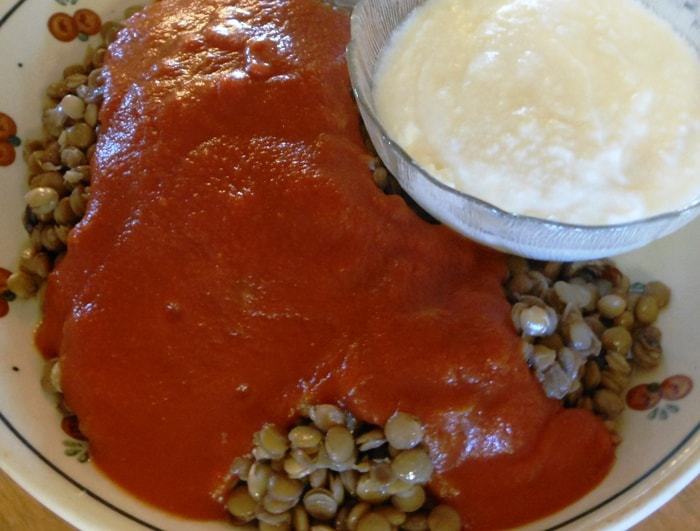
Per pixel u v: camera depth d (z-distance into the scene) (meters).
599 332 0.15
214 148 0.15
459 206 0.14
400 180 0.15
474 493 0.14
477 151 0.14
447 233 0.15
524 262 0.16
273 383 0.14
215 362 0.14
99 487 0.14
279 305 0.14
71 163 0.17
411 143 0.15
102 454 0.14
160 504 0.14
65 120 0.17
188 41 0.17
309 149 0.15
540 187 0.14
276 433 0.13
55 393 0.15
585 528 0.13
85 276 0.15
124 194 0.15
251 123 0.16
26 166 0.18
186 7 0.18
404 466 0.13
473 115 0.14
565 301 0.15
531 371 0.14
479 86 0.15
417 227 0.15
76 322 0.14
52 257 0.16
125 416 0.14
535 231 0.13
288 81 0.16
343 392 0.13
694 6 0.15
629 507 0.13
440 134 0.15
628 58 0.15
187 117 0.16
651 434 0.14
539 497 0.14
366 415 0.13
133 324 0.14
